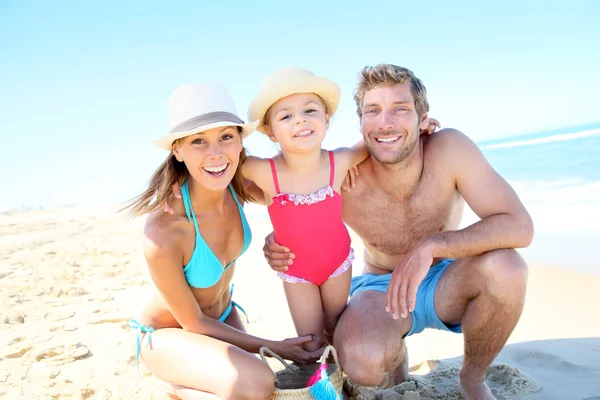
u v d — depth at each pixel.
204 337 3.06
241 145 3.16
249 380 2.73
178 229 3.05
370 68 3.40
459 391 3.25
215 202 3.19
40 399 3.46
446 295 3.23
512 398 3.12
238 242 3.44
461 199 3.66
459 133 3.47
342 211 3.74
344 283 3.61
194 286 3.23
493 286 2.92
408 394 3.13
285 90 3.40
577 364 3.48
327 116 3.78
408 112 3.28
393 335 3.12
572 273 5.47
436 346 4.14
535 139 27.97
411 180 3.44
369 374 3.05
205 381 2.85
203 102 2.96
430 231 3.59
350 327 3.16
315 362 3.28
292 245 3.52
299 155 3.48
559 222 7.77
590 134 23.19
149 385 3.61
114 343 4.46
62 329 4.86
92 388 3.58
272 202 3.56
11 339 4.61
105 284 6.61
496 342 3.02
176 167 3.13
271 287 6.27
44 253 9.02
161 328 3.31
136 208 3.16
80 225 13.48
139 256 8.36
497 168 16.55
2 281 6.93
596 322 4.20
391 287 3.06
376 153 3.36
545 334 4.06
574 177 11.80
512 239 3.02
